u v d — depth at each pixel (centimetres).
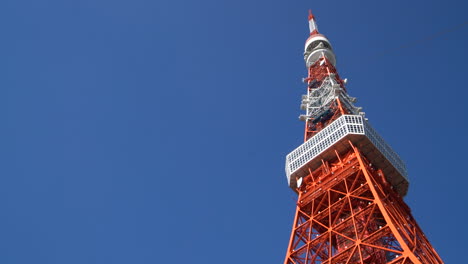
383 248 8781
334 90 14225
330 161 11825
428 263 8888
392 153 11981
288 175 12100
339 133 11794
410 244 9000
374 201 9819
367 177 10425
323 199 10812
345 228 10162
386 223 9712
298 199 11169
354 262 9238
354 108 14088
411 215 10744
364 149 11706
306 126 13650
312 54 16925
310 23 18650
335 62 16888
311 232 10212
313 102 14662
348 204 10544
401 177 11688
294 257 9781
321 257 9850
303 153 12169
